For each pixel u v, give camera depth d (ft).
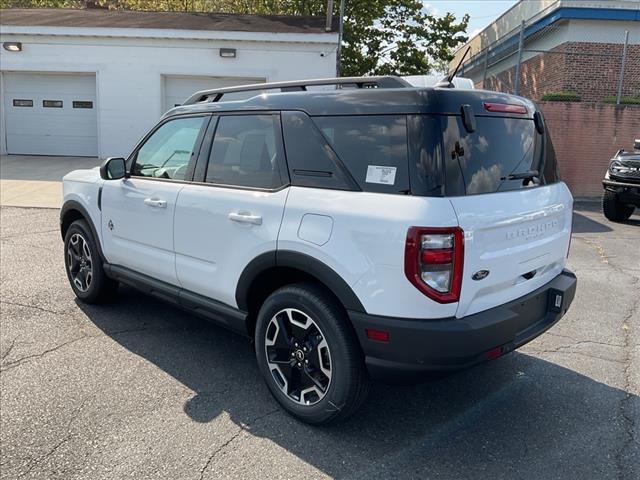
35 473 8.76
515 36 61.41
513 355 13.87
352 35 74.28
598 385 12.30
